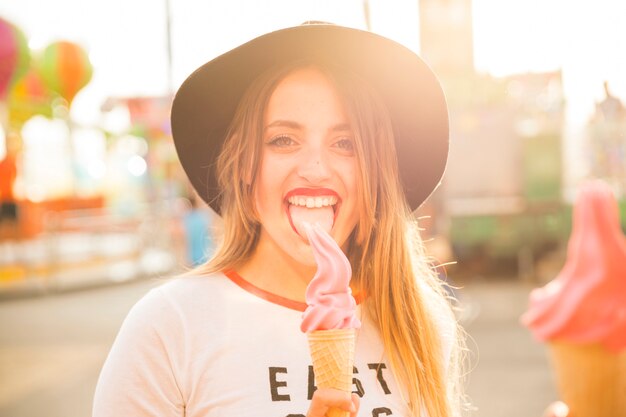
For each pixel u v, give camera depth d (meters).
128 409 1.84
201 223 12.23
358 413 1.95
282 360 1.91
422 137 2.28
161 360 1.88
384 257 2.09
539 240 14.55
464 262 14.81
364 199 2.00
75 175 19.38
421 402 2.07
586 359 3.32
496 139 14.66
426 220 14.28
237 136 2.04
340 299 1.72
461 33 15.01
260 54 2.01
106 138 18.23
